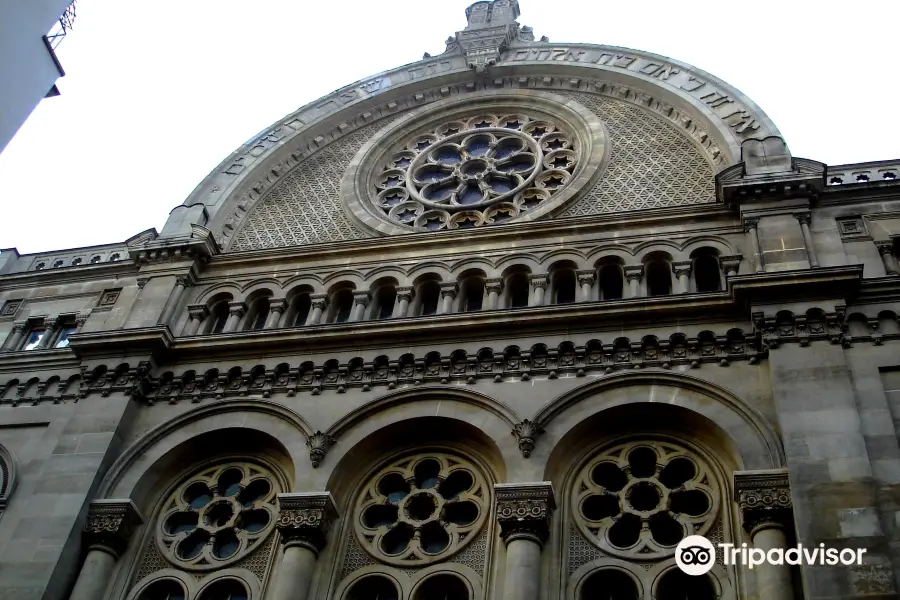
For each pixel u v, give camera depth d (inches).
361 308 991.6
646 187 1090.1
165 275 1069.1
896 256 908.0
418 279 1008.2
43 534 834.2
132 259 1106.1
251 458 911.0
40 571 807.7
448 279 992.2
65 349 1003.3
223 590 817.5
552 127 1252.5
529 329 906.1
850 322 833.5
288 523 808.3
